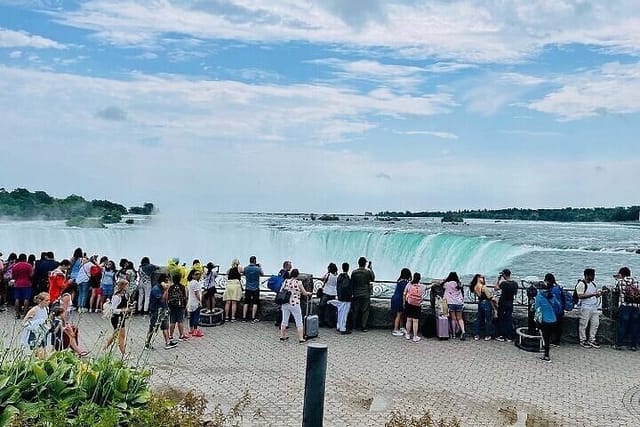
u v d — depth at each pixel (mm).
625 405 10375
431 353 13727
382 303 16562
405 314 15242
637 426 9430
